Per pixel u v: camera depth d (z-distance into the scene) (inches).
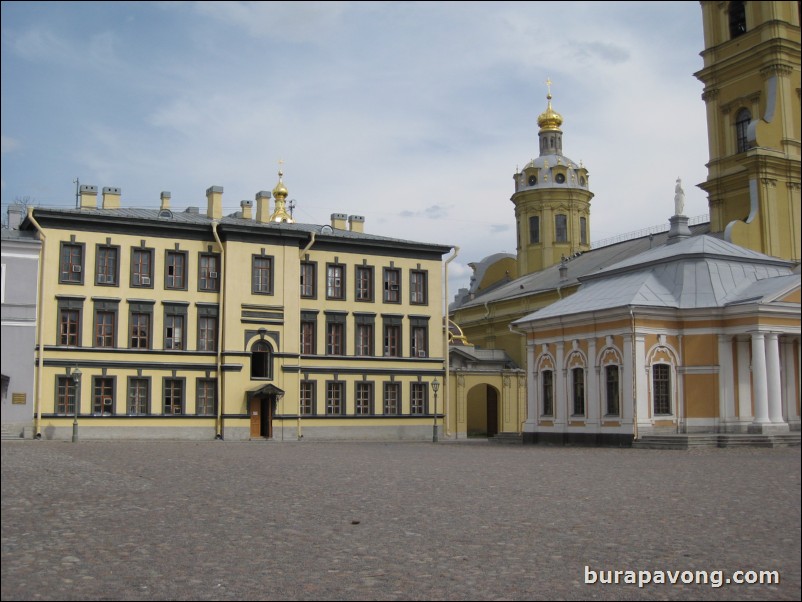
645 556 506.0
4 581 452.1
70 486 869.2
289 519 645.9
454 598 413.7
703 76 2522.1
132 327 2146.9
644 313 1811.0
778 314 1775.3
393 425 2411.4
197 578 456.4
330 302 2372.0
